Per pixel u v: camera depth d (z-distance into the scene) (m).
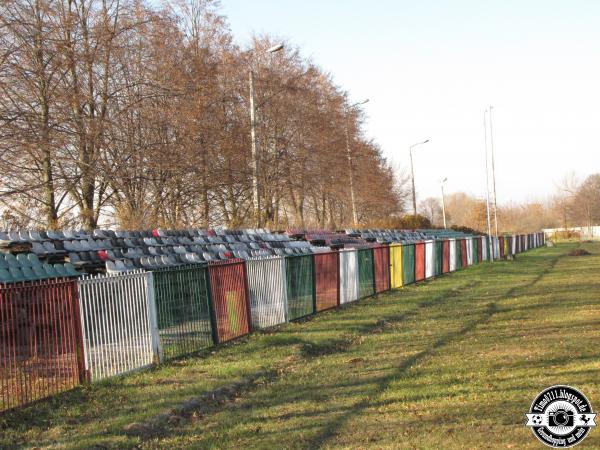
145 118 27.64
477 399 8.06
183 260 20.62
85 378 9.34
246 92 37.09
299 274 16.88
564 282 25.95
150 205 28.67
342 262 19.84
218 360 11.39
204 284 12.61
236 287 13.77
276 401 8.64
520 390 8.40
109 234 22.30
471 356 11.05
